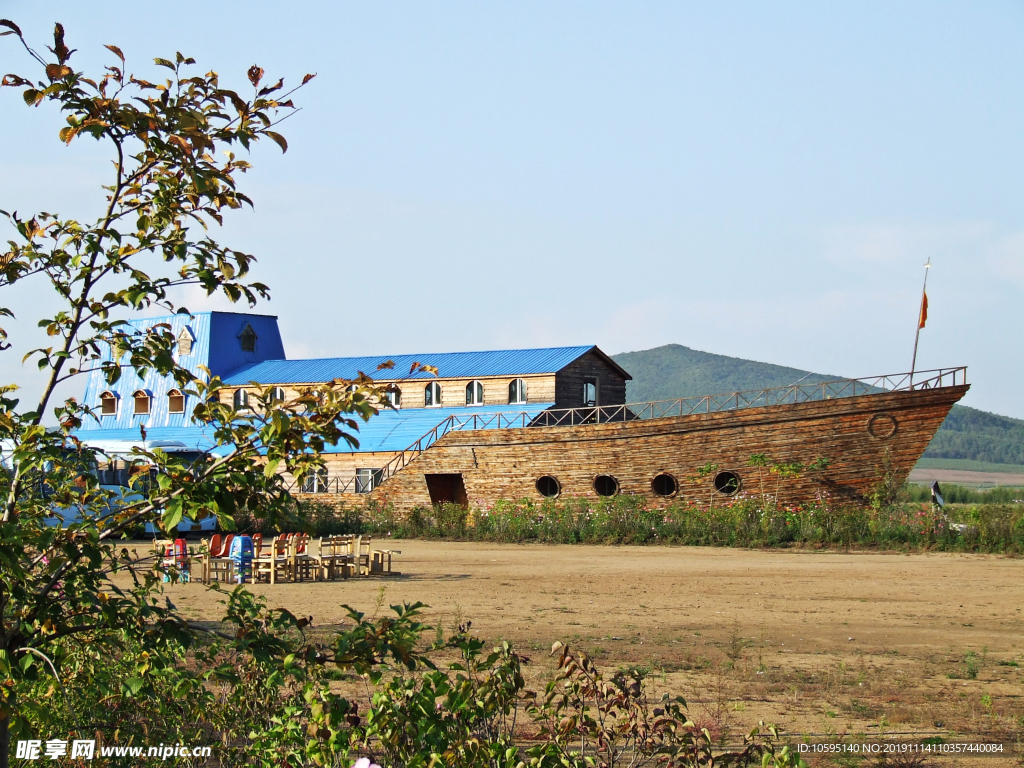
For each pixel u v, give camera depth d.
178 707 11.08
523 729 13.40
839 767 12.02
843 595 27.14
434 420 65.62
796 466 47.28
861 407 46.78
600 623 22.33
